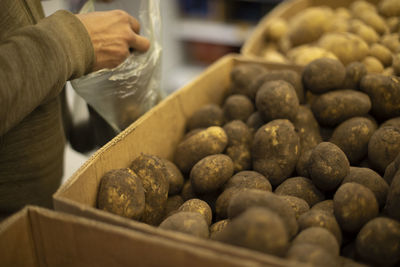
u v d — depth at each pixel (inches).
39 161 32.4
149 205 27.1
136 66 33.7
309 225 22.1
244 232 17.7
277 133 29.2
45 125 31.7
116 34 31.6
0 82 22.2
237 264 16.3
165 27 109.7
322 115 32.4
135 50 34.4
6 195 32.9
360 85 32.9
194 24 111.9
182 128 37.7
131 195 25.4
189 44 120.3
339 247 22.5
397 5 51.0
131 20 34.0
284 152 29.0
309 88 34.2
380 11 53.0
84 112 41.8
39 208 19.8
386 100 31.0
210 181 28.0
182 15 113.9
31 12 29.8
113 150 27.2
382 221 21.2
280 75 34.7
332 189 26.9
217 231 23.9
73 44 26.9
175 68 120.3
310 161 27.3
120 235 18.3
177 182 30.8
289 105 30.8
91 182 25.0
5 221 19.2
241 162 31.8
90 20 30.7
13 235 19.5
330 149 26.7
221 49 116.1
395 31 48.7
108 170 26.9
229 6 108.0
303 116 32.7
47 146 32.7
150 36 36.0
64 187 22.2
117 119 34.9
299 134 32.1
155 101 38.5
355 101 31.1
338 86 33.1
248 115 35.9
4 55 22.8
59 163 35.7
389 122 30.8
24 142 30.8
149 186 27.4
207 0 109.6
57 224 19.5
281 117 31.2
